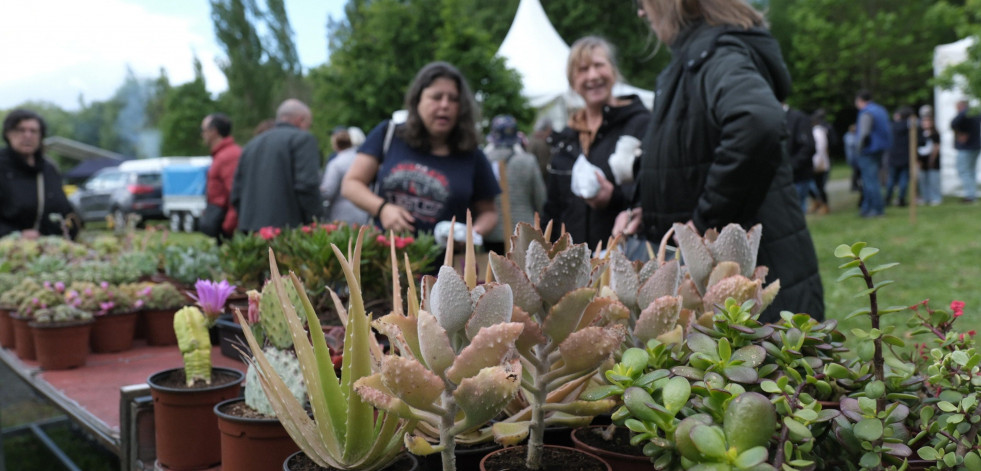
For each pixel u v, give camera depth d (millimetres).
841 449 817
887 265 811
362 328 863
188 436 1420
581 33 26219
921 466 791
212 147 5074
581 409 837
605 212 2893
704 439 638
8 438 3756
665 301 877
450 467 783
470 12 24016
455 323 742
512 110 11812
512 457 958
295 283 884
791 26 29312
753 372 771
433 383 718
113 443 1632
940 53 13289
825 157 12352
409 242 2408
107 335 2533
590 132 3107
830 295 5672
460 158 3041
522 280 795
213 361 2195
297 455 1036
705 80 2027
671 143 2117
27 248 3746
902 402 762
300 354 913
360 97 13391
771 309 1960
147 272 3334
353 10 25984
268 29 44469
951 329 1005
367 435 882
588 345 786
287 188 4254
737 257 1017
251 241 2600
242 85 43688
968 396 784
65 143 37844
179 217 18328
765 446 689
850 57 23266
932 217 10664
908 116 12586
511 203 4301
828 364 833
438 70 2922
